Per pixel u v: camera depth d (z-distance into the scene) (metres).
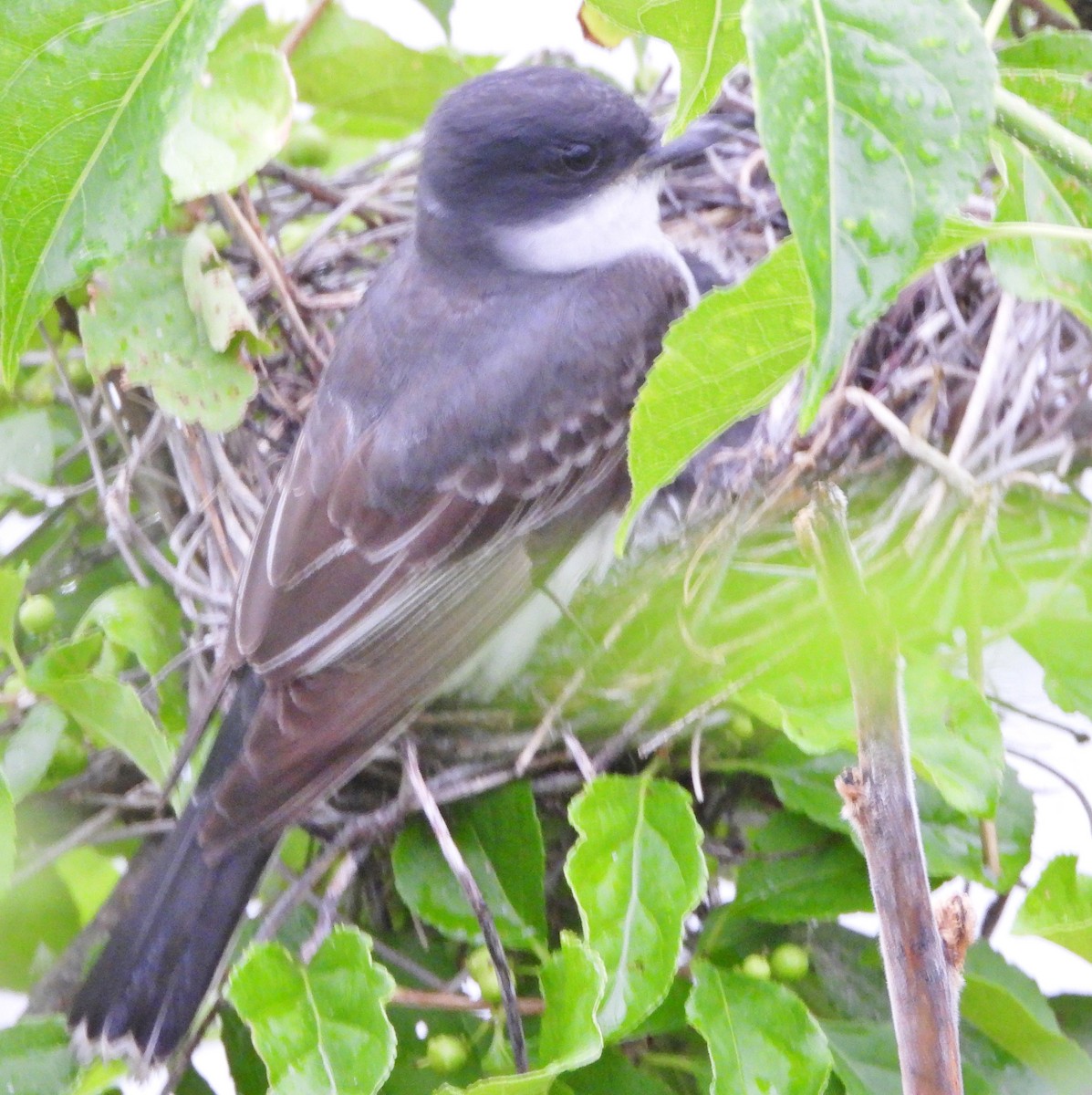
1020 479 3.72
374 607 3.71
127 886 3.67
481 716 3.66
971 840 3.12
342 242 4.59
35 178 2.20
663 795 2.95
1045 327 4.02
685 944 3.26
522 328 4.05
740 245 4.76
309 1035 2.74
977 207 4.20
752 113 4.77
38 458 4.02
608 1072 2.97
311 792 3.34
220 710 3.80
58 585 4.12
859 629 1.89
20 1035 3.18
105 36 2.13
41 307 2.27
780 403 4.05
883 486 3.88
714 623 3.63
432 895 3.23
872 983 3.21
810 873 3.11
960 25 1.59
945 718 2.97
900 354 4.14
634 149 4.28
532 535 3.92
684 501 4.12
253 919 3.63
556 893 3.54
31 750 3.38
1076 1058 3.04
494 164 4.18
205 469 4.00
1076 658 3.50
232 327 3.87
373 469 3.83
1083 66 2.66
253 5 4.20
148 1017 3.18
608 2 2.01
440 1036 3.10
